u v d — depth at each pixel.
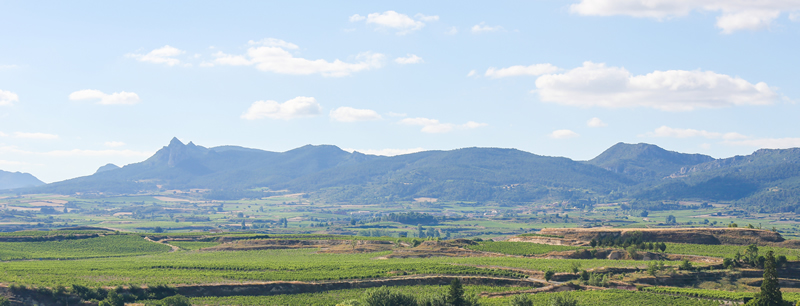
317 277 180.00
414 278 180.62
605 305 149.88
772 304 134.88
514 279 180.00
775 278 135.50
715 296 153.12
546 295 159.75
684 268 182.25
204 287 166.50
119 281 169.50
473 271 188.12
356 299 151.50
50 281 164.50
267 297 165.50
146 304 153.38
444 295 135.12
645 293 159.25
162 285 163.75
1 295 150.38
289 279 178.25
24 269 190.25
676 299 153.00
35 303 150.88
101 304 150.62
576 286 170.50
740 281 174.00
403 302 135.75
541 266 196.38
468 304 133.88
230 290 167.75
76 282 164.88
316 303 159.75
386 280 179.62
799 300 133.75
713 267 184.12
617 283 171.12
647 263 197.12
